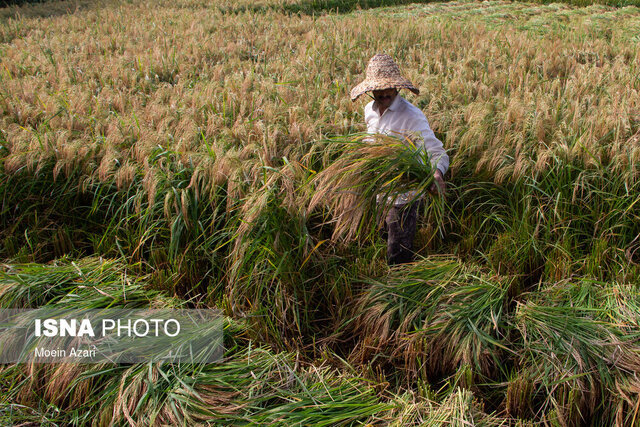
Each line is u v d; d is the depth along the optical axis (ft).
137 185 13.24
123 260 12.84
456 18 45.98
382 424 8.62
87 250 13.96
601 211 12.79
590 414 9.09
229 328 10.53
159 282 12.23
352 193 10.02
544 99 17.48
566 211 12.88
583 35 34.24
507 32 35.14
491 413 9.25
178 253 12.59
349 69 25.36
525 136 14.57
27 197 14.02
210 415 8.44
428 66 24.08
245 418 8.37
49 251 13.80
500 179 13.29
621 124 14.05
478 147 14.10
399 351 10.38
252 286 11.43
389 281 11.21
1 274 11.03
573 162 13.39
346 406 8.81
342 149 12.37
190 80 23.65
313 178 10.68
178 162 13.24
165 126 15.83
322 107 16.87
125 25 40.78
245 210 11.23
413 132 10.82
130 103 19.89
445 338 10.01
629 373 8.94
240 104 18.08
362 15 47.42
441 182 10.55
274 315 11.06
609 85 20.31
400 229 11.63
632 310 9.91
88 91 20.45
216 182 12.60
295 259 11.41
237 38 34.40
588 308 10.04
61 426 9.20
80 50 32.40
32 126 17.75
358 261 12.01
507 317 10.51
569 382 9.00
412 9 52.03
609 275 11.74
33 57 29.32
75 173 14.10
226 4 52.44
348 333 11.28
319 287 11.75
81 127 16.84
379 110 11.64
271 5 51.83
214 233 12.23
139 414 8.61
